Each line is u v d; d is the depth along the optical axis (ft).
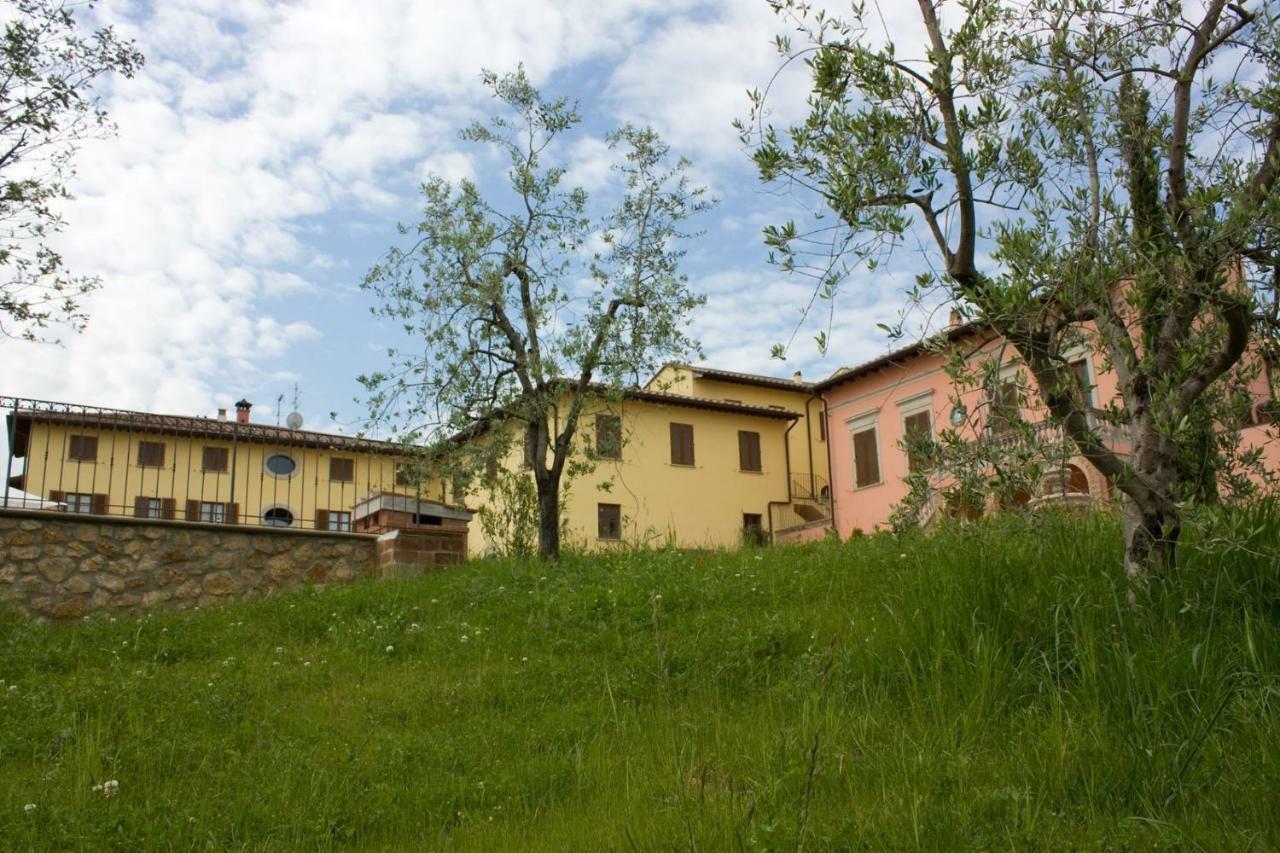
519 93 48.19
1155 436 20.67
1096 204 20.75
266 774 19.03
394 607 34.24
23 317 38.34
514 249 47.57
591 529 93.81
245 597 39.88
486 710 23.06
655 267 48.62
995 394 19.13
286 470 86.28
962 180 20.16
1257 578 19.60
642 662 25.32
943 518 24.56
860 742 17.76
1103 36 22.57
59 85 37.76
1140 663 17.51
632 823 15.65
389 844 16.56
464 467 47.19
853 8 21.02
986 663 19.15
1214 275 19.66
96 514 37.37
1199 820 13.57
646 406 100.89
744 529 94.02
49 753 20.24
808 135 20.92
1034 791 15.02
